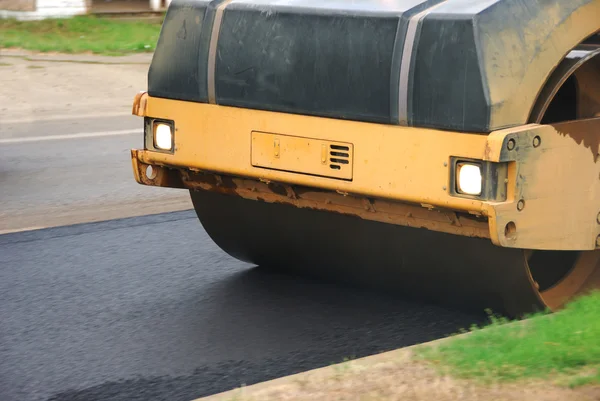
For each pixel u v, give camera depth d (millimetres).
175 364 13164
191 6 14758
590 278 15188
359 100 13211
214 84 14531
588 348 11672
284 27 13812
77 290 16391
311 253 15945
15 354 13547
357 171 13289
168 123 15094
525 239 12727
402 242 14641
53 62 45062
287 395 10961
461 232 13148
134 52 49281
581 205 13391
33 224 20766
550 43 12734
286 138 13875
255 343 13938
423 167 12742
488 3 12445
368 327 14531
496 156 12141
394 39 12844
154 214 21688
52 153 28469
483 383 11016
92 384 12500
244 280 16875
